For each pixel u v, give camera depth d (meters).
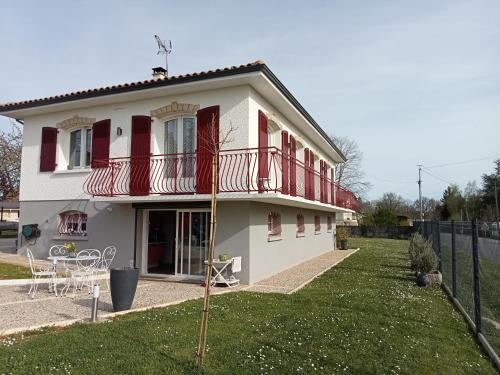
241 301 7.54
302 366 4.26
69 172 12.42
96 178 11.77
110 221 11.56
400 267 13.88
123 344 4.80
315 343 5.03
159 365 4.16
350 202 24.00
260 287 9.45
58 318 6.17
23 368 4.02
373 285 9.81
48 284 9.32
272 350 4.72
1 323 5.82
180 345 4.82
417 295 8.73
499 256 4.97
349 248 24.00
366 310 6.90
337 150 21.53
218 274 9.53
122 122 11.67
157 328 5.50
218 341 5.04
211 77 9.82
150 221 12.35
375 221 40.16
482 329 5.77
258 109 10.75
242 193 9.24
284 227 13.28
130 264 10.88
